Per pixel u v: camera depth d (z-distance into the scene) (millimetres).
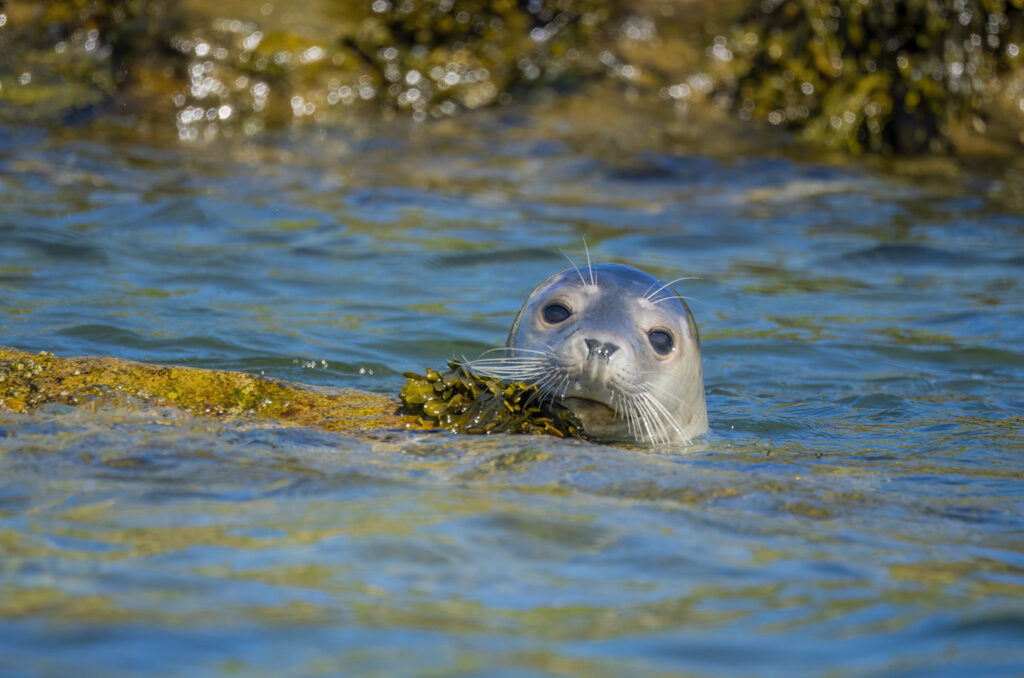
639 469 15852
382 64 59094
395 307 30641
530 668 9008
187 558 11336
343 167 48875
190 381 18859
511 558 11844
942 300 33531
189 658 8867
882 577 11750
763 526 13570
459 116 57719
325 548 11789
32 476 14000
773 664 9383
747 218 43312
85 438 15656
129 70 55594
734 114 58562
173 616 9742
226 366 24203
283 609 10078
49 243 34094
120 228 36875
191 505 13164
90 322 26641
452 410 18469
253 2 59469
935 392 25453
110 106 54000
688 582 11398
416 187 46062
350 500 13617
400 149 52438
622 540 12578
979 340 29703
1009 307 32656
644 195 46438
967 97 56125
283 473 14656
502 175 48875
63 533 11969
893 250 39031
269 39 57344
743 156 53375
